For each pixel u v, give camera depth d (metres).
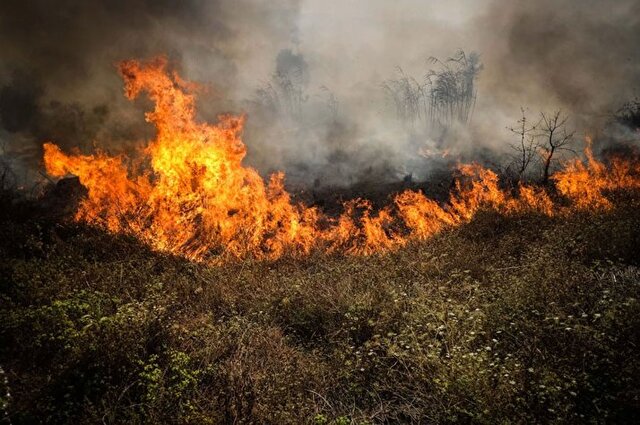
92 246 7.71
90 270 6.64
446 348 4.89
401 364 4.79
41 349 4.72
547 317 5.01
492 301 5.80
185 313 6.00
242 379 4.50
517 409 3.86
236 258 8.38
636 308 4.93
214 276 7.10
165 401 4.14
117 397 4.15
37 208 9.25
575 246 7.21
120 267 6.76
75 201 9.80
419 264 7.21
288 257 8.45
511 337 5.02
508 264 7.14
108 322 4.92
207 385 4.55
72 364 4.33
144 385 4.24
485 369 4.27
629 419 3.92
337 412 4.33
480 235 8.65
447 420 4.00
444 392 4.14
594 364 4.31
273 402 4.23
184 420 3.88
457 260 7.17
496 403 3.88
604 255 6.79
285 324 5.90
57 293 5.80
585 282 5.88
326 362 5.04
